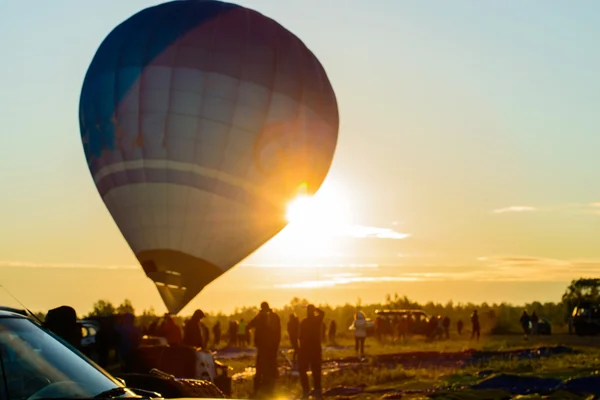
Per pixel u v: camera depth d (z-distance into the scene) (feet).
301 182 93.15
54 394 19.13
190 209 89.76
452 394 63.00
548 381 69.62
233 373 95.09
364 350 140.56
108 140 90.58
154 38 90.33
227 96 88.84
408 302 296.30
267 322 65.26
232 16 92.32
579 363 91.76
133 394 20.18
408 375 83.56
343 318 261.03
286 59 91.76
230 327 164.25
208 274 91.97
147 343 75.82
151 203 89.92
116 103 89.86
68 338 38.50
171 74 88.63
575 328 185.47
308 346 65.26
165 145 88.63
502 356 114.11
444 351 125.39
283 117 90.99
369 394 68.49
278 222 92.73
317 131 93.76
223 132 88.84
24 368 19.44
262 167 90.58
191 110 88.33
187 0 93.71
